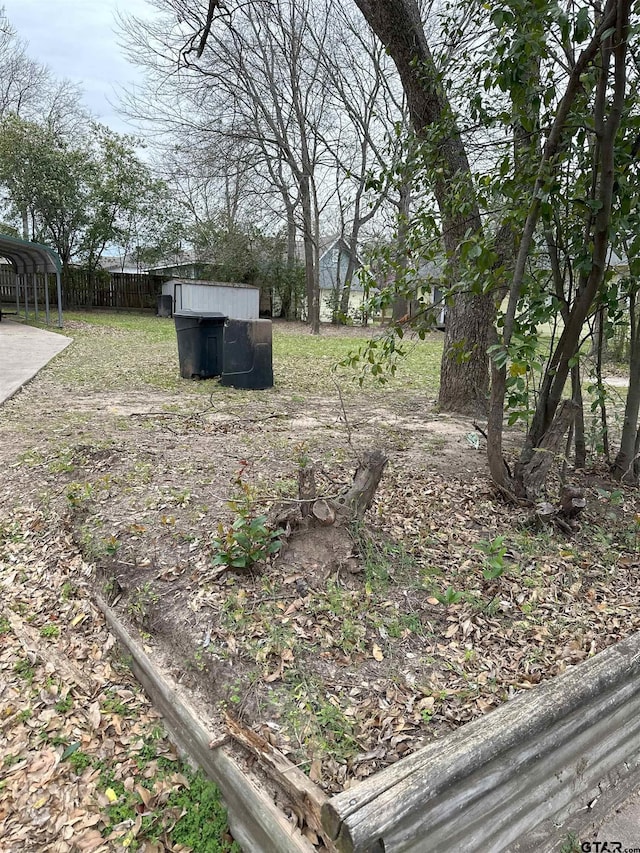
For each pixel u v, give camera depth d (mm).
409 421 6148
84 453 4547
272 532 2711
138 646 2379
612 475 4262
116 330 16703
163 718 2164
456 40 4684
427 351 14531
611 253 3432
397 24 5105
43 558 3262
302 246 26859
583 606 2635
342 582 2598
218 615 2369
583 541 3234
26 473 4336
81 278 23266
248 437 5137
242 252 23750
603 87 2900
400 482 3994
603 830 1783
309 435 5324
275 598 2463
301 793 1561
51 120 22328
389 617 2406
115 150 22047
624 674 1906
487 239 2986
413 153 3752
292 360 11406
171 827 1755
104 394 7207
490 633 2381
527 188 3125
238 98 17406
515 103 3057
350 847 1268
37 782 1927
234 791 1746
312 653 2174
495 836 1597
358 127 19234
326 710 1894
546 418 3664
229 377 7812
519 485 3680
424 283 3352
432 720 1892
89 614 2758
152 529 3150
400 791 1374
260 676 2045
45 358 10117
